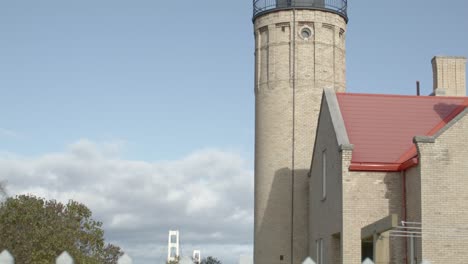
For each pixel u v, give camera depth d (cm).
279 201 4384
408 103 3388
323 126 3472
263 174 4494
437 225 2670
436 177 2698
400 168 2936
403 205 2905
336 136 3100
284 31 4581
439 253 2652
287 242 4322
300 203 4359
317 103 4497
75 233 3922
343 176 2973
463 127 2725
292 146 4441
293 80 4509
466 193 2694
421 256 2656
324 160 3444
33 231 3806
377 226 2559
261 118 4594
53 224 3903
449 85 3953
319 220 3566
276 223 4366
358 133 3183
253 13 4775
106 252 4047
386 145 3112
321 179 3522
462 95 3944
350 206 2956
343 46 4731
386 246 2739
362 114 3306
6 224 3825
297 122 4466
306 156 4431
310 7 4566
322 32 4581
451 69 3966
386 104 3375
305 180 4388
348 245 2934
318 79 4519
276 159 4453
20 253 3738
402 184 2933
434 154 2709
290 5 4597
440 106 3372
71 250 3769
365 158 3025
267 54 4622
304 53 4538
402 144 3120
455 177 2703
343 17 4725
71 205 4050
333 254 3212
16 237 3778
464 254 2658
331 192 3231
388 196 2958
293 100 4491
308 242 4147
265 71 4612
